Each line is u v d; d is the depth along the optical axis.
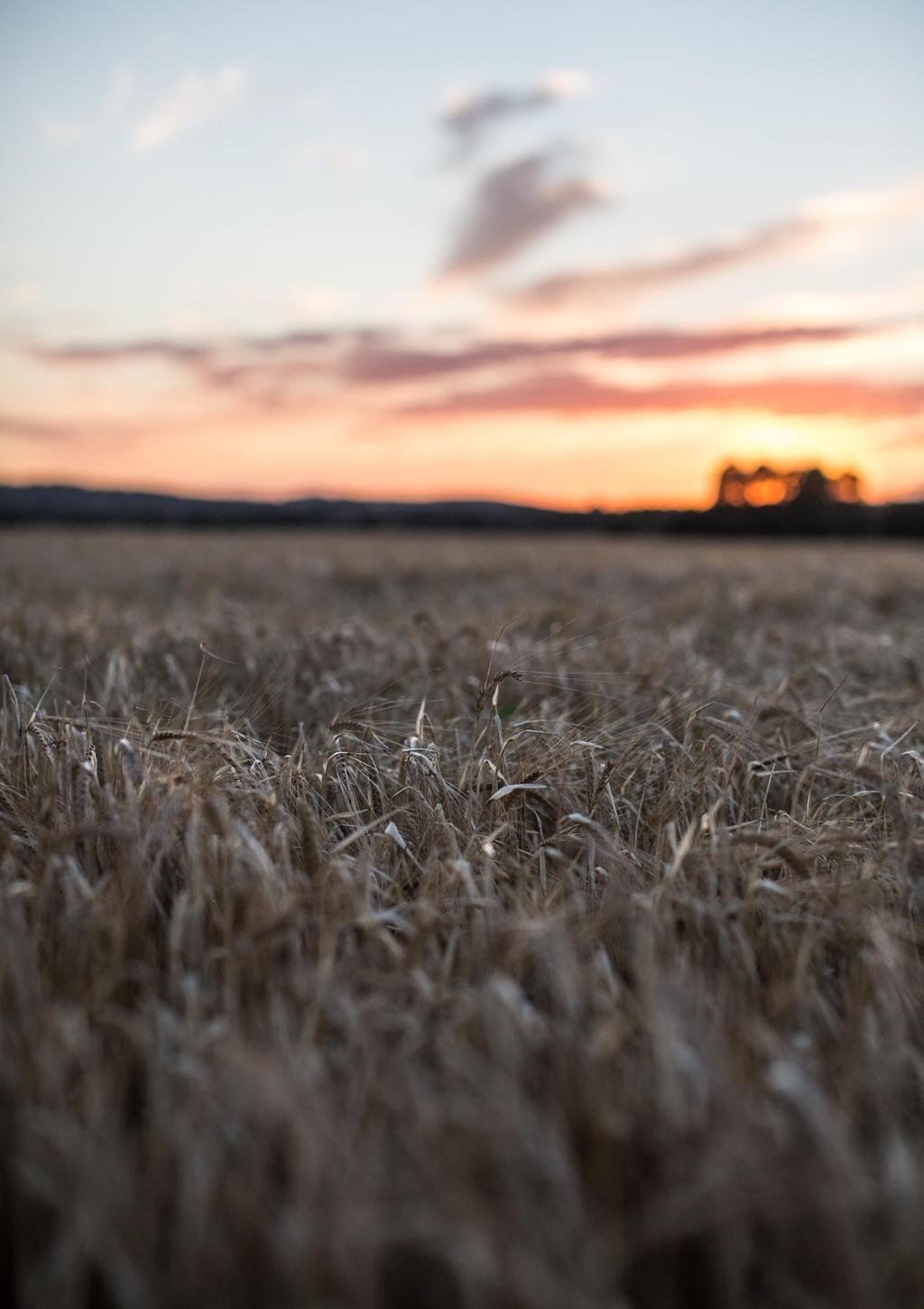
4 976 1.98
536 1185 1.56
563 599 10.47
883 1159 1.67
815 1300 1.50
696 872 2.54
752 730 3.79
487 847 2.60
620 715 4.47
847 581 13.16
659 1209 1.52
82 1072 1.82
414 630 5.85
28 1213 1.61
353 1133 1.60
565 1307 1.35
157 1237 1.55
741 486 56.09
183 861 2.49
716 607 9.54
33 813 2.83
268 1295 1.42
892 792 2.75
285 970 2.11
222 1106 1.63
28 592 10.77
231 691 5.16
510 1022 1.82
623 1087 1.70
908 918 2.51
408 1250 1.50
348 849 2.84
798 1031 2.06
